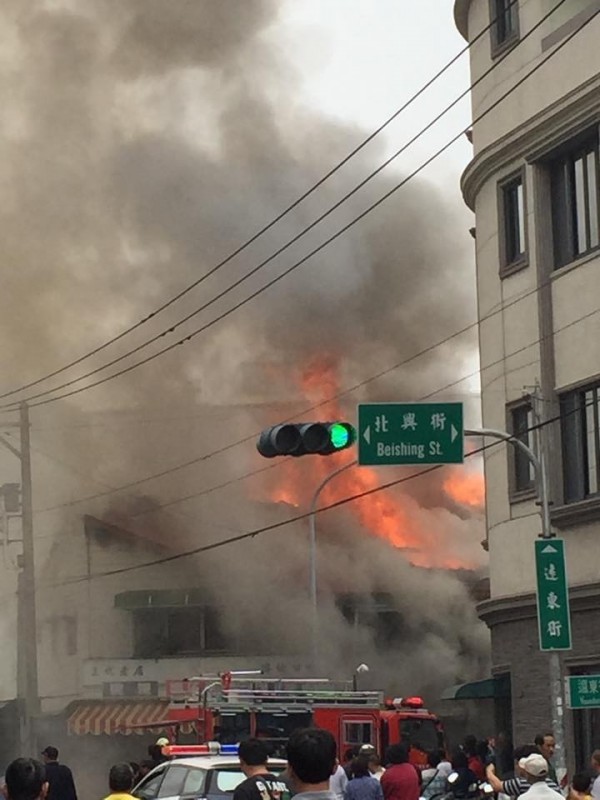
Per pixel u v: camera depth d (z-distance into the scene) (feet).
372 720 77.00
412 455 59.98
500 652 81.10
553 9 72.18
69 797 59.06
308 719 75.92
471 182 86.12
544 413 77.77
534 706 76.95
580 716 74.13
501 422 82.07
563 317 77.51
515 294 81.25
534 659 77.36
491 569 82.64
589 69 75.15
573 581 74.74
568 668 74.43
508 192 83.05
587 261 75.66
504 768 78.07
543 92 78.84
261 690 76.69
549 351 78.23
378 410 60.23
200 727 74.69
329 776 20.30
